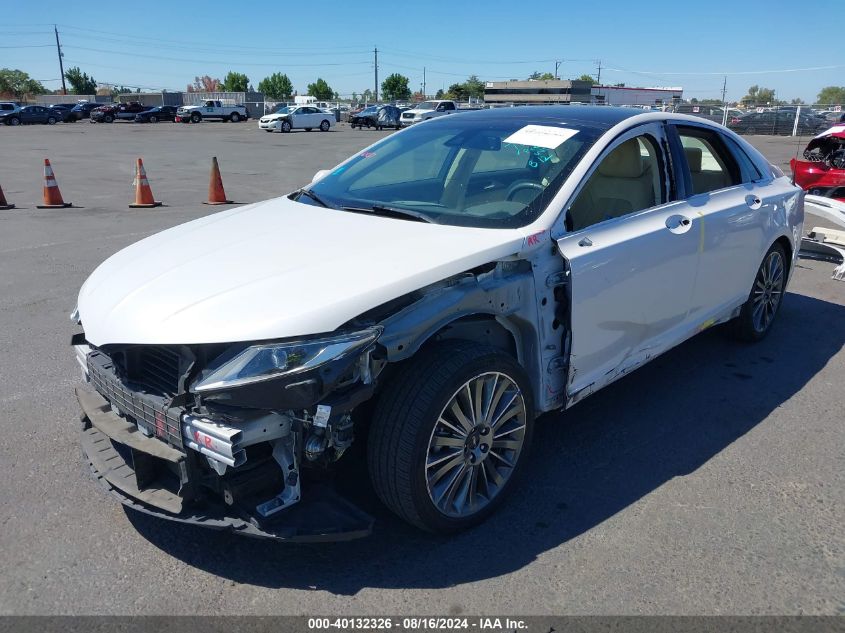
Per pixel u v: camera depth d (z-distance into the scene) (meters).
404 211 3.41
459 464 2.89
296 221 3.43
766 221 4.70
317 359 2.41
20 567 2.78
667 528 3.04
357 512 2.68
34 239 8.87
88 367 2.93
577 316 3.20
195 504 2.64
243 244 3.12
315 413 2.46
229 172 16.92
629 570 2.77
